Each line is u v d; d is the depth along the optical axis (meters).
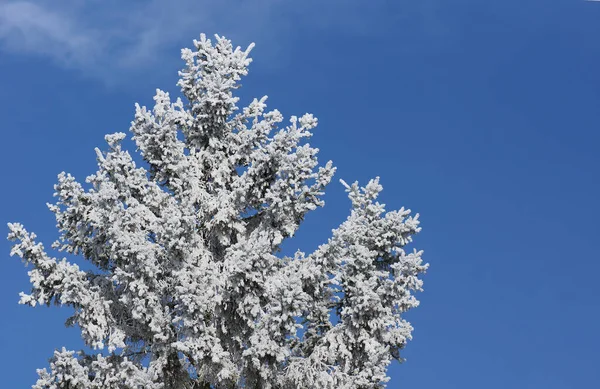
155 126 19.45
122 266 18.95
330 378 18.64
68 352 17.17
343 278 19.45
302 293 17.31
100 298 18.19
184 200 18.97
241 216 20.42
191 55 20.58
